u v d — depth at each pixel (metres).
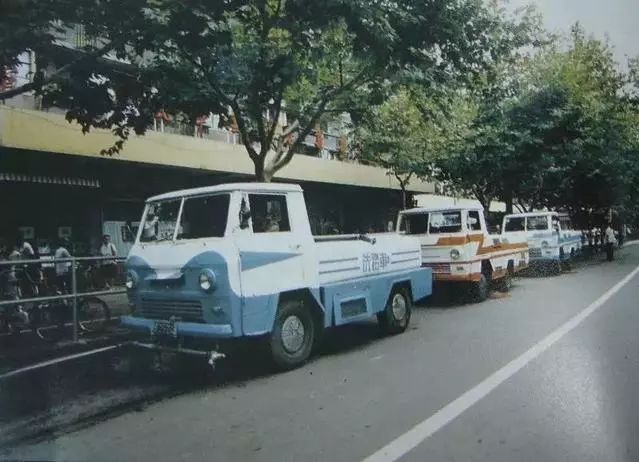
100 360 6.54
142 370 6.65
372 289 7.96
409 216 12.32
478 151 18.42
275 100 10.25
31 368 5.58
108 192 15.14
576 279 15.81
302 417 4.80
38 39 6.42
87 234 14.87
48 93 8.23
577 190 25.16
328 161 19.75
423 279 9.33
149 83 8.88
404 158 18.38
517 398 5.05
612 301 10.95
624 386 5.27
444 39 9.11
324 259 7.21
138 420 4.87
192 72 9.54
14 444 4.36
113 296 7.77
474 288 11.95
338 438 4.27
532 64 19.55
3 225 13.32
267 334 6.34
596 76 20.19
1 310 6.98
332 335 8.68
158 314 6.48
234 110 10.14
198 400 5.44
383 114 17.30
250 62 9.20
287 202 6.92
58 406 5.28
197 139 15.41
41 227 14.01
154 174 15.94
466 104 18.38
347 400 5.24
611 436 4.05
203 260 6.02
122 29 6.91
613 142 21.95
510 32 10.55
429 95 11.33
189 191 6.61
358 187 21.83
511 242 13.97
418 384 5.68
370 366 6.56
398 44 8.88
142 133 9.52
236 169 16.45
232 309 5.90
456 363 6.48
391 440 4.18
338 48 10.36
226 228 6.15
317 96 11.93
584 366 6.03
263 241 6.39
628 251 30.91
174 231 6.56
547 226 17.89
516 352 6.87
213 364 5.82
